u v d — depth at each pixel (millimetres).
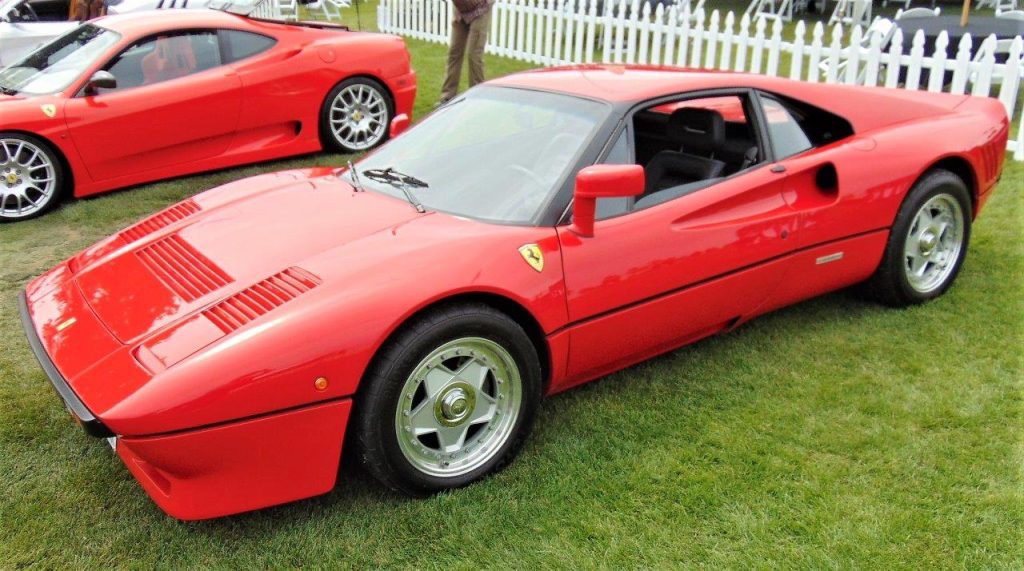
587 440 3176
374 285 2646
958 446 3070
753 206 3535
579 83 3666
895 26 8523
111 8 10609
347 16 16266
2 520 2771
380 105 7598
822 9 13898
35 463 3090
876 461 2992
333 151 7500
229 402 2395
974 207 4391
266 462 2523
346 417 2584
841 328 4047
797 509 2752
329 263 2795
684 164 3607
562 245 3000
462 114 3795
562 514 2754
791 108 3875
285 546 2639
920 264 4219
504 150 3430
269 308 2600
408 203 3283
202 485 2484
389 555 2590
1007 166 6484
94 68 6211
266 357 2436
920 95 4406
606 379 3629
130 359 2518
